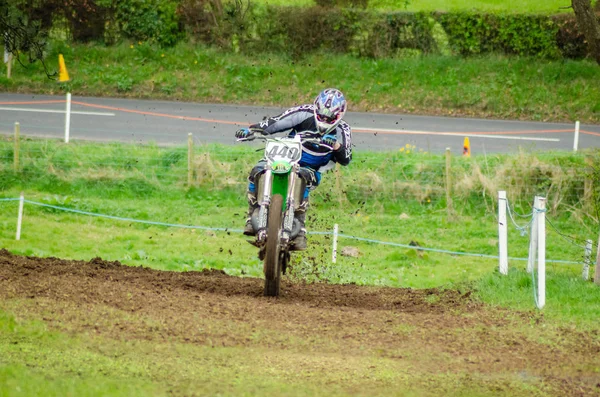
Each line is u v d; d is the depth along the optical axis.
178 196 78.62
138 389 25.75
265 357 29.86
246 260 61.53
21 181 79.38
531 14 127.19
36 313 33.03
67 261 48.12
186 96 120.75
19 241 62.91
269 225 35.16
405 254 65.56
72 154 82.44
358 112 116.06
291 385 27.05
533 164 78.12
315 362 29.61
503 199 47.38
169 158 82.00
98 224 71.31
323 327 34.75
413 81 123.50
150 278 45.09
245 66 125.75
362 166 80.69
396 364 30.06
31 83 119.94
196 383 26.72
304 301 41.97
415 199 77.88
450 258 66.19
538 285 40.22
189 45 129.38
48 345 29.41
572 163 78.69
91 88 120.44
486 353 32.12
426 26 127.94
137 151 83.44
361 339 33.22
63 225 69.69
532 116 116.19
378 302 42.66
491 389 27.92
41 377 26.19
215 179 79.81
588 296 41.78
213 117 107.81
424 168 79.50
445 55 128.38
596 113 116.44
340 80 124.06
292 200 36.03
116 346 29.86
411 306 41.56
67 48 127.19
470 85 121.56
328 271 57.78
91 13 128.38
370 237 70.75
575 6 107.19
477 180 77.94
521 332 35.28
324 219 74.12
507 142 99.50
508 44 127.50
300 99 120.69
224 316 35.41
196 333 32.25
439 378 28.75
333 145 37.25
